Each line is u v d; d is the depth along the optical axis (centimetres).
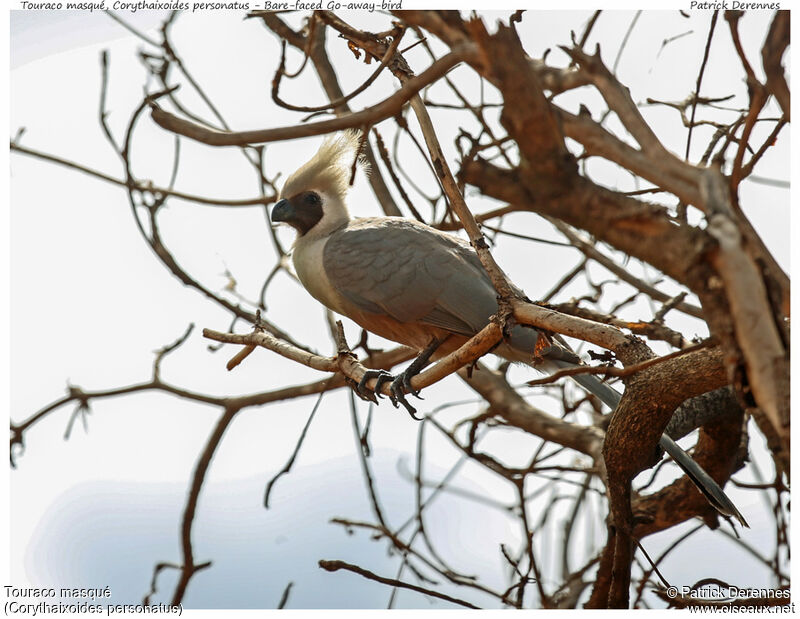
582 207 454
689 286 455
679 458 809
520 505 1114
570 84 482
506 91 433
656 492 1075
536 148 445
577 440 1188
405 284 1070
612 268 1204
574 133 459
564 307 1079
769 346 445
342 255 1116
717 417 980
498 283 727
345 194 1230
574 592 1120
